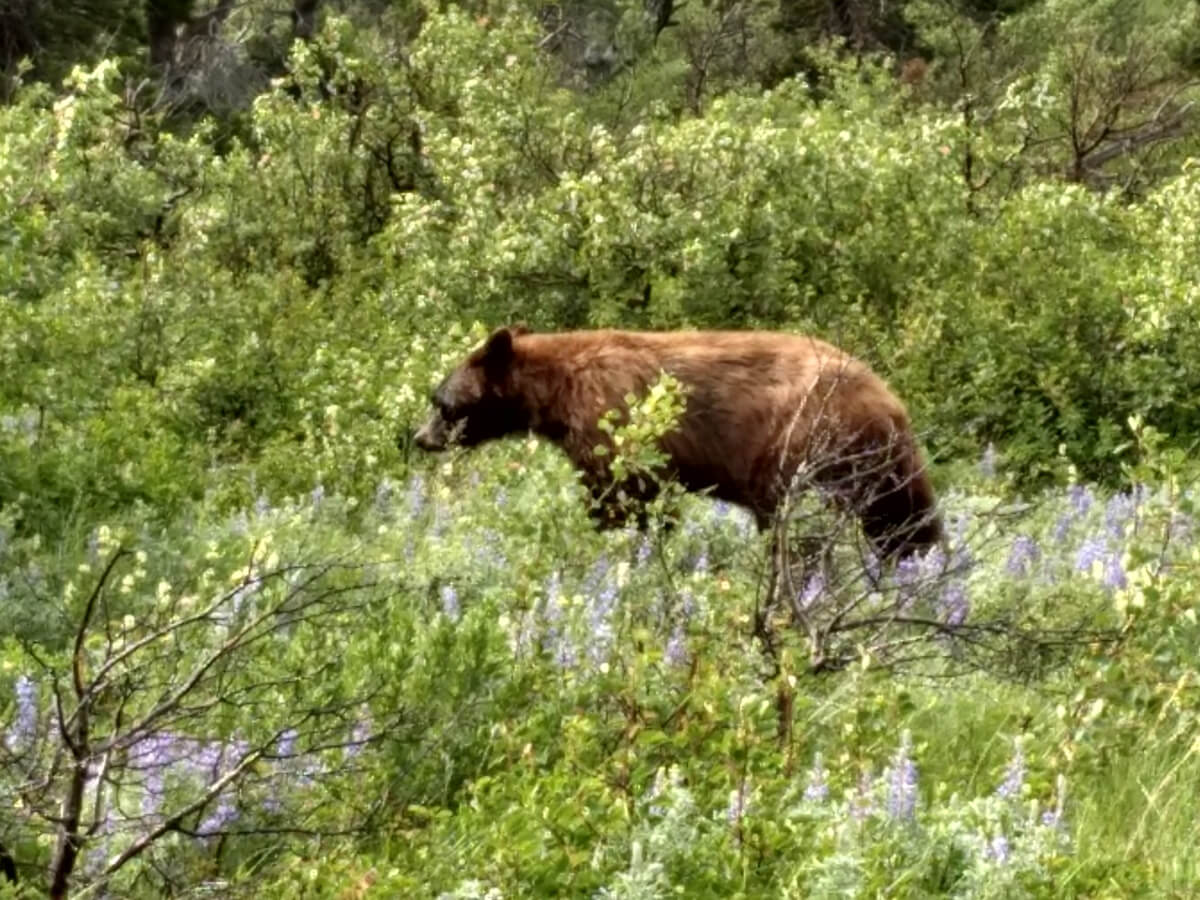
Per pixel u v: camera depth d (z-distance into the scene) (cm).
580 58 3148
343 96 1741
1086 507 924
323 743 526
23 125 1326
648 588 668
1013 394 1278
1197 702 577
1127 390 1272
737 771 481
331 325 1341
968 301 1328
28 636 701
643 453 737
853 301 1373
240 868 476
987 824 461
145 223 1609
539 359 930
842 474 818
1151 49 2952
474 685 557
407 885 445
